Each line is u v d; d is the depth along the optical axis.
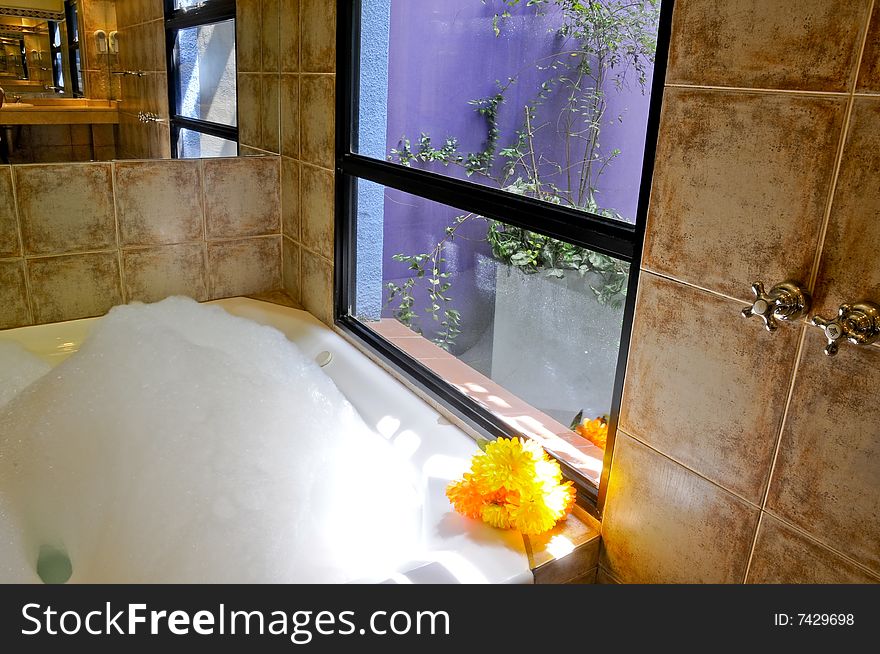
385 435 1.88
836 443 1.02
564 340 1.65
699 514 1.24
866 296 0.95
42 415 1.84
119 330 2.10
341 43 2.11
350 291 2.38
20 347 2.10
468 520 1.47
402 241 2.14
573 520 1.51
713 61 1.10
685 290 1.21
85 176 2.22
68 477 1.75
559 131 1.54
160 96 2.27
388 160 2.09
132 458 1.75
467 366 1.96
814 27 0.96
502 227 1.80
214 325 2.28
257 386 1.94
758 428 1.12
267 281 2.70
